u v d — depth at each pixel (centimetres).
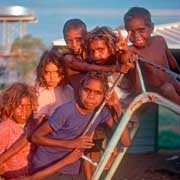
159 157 1148
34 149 419
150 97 399
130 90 454
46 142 399
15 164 415
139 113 458
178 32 1198
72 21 455
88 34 440
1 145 416
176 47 1037
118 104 416
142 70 446
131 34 448
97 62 429
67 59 446
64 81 453
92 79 396
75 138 402
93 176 398
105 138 433
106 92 401
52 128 400
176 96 439
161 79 447
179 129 1234
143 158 1136
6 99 421
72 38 450
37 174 400
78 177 435
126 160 1103
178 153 1203
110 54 427
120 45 395
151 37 458
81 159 421
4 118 422
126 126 415
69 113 399
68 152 404
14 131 417
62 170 411
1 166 414
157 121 1235
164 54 462
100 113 412
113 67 406
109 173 409
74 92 449
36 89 453
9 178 417
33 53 3394
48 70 449
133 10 448
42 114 441
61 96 453
